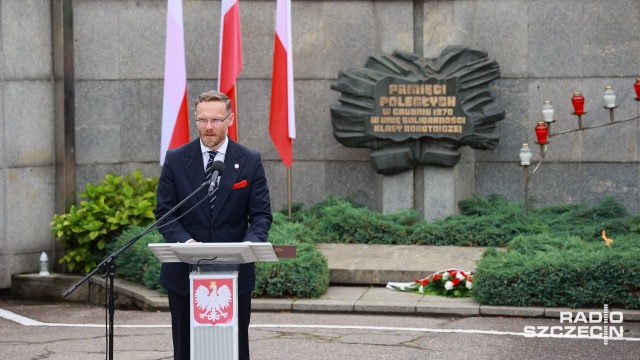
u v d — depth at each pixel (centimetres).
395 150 1442
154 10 1502
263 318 1120
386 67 1451
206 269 667
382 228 1409
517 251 1214
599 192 1487
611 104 1390
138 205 1384
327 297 1198
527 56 1490
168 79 1345
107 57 1492
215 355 666
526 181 1416
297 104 1524
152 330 1070
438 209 1466
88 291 1362
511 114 1498
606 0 1470
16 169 1397
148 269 1259
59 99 1432
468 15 1477
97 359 931
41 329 1103
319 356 930
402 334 1026
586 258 1117
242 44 1517
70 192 1441
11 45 1385
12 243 1395
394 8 1477
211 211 723
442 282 1209
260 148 1526
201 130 707
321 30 1515
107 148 1498
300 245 1245
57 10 1425
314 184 1530
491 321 1092
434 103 1426
